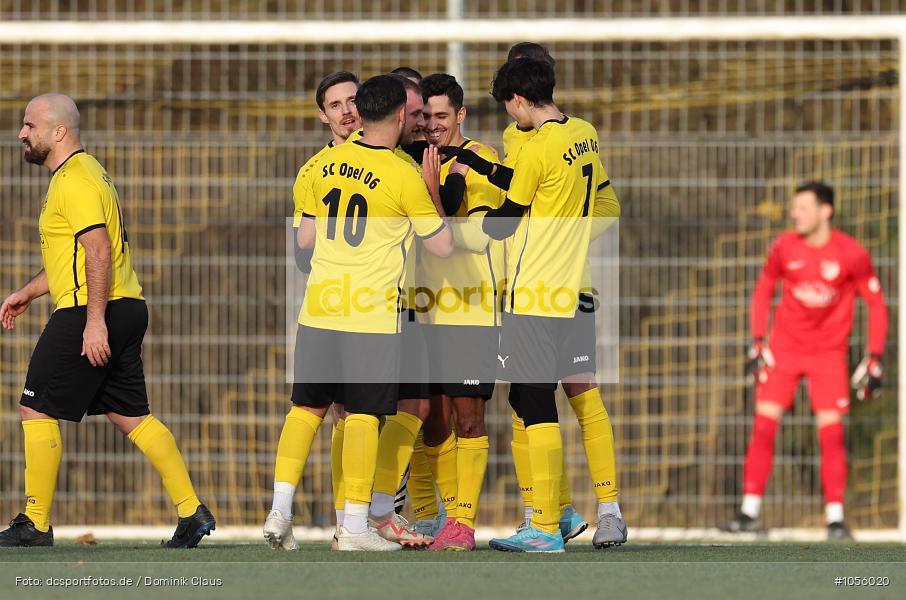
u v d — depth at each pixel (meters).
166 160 34.91
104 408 21.58
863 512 35.91
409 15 46.25
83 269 20.83
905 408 31.62
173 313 33.97
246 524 33.56
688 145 33.78
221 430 33.75
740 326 33.81
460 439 21.16
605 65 40.09
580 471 32.78
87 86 36.53
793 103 40.22
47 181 34.75
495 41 31.45
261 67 39.91
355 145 20.22
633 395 33.91
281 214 34.34
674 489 33.81
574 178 20.25
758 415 31.78
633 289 33.88
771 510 33.97
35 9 46.22
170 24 32.19
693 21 31.73
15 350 34.03
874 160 34.75
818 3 45.28
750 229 33.84
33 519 21.33
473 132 34.47
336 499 21.75
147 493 34.28
